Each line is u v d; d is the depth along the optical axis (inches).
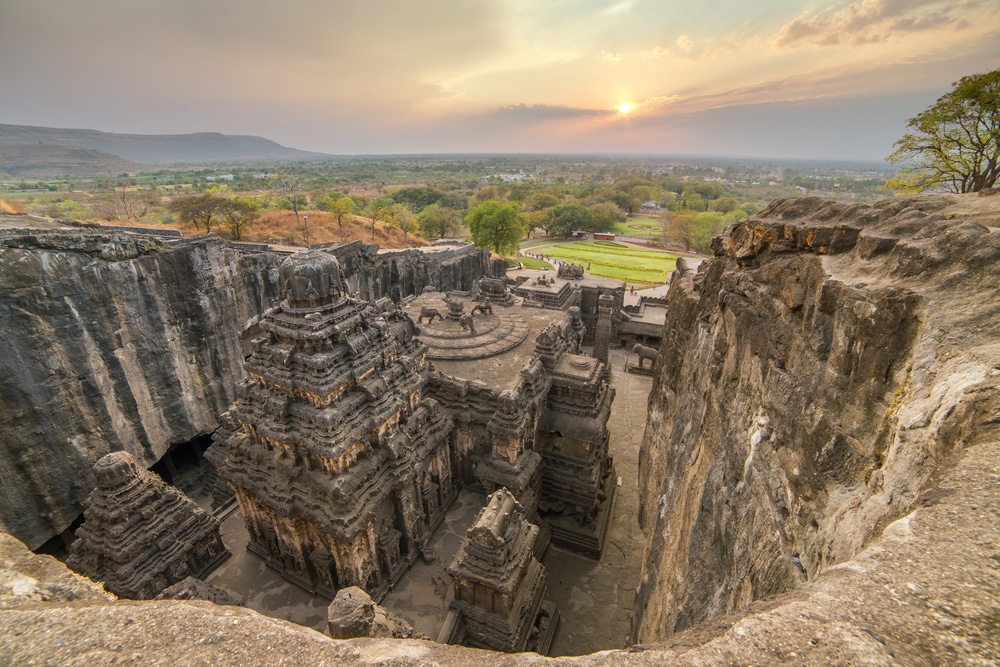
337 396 857.5
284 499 846.5
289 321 838.5
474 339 1359.5
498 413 1082.7
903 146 1320.1
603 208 6397.6
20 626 217.6
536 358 1198.9
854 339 387.2
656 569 818.2
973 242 341.7
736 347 645.9
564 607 1080.8
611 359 2436.0
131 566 852.0
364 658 208.7
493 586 805.2
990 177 1163.9
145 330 1288.1
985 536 193.5
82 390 1151.6
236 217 3154.5
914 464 277.0
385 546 910.4
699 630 220.4
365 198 6855.3
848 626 177.2
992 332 290.0
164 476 1477.6
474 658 208.4
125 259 1232.8
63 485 1125.7
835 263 466.6
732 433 593.9
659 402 1234.0
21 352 1047.6
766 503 464.4
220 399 1503.4
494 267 3393.2
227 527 1088.2
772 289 571.8
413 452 965.2
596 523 1268.5
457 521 1103.6
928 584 185.3
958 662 157.4
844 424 383.6
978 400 247.0
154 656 205.9
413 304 1740.9
